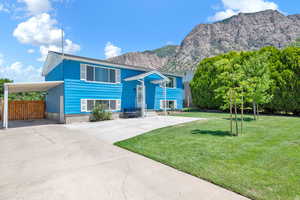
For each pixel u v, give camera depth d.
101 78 13.70
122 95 14.84
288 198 2.37
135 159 4.30
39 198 2.59
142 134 7.13
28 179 3.25
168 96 18.53
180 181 3.06
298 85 11.66
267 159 3.82
